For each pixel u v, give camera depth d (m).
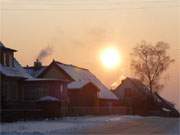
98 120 66.62
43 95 72.00
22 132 37.72
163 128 47.72
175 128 47.81
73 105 85.56
